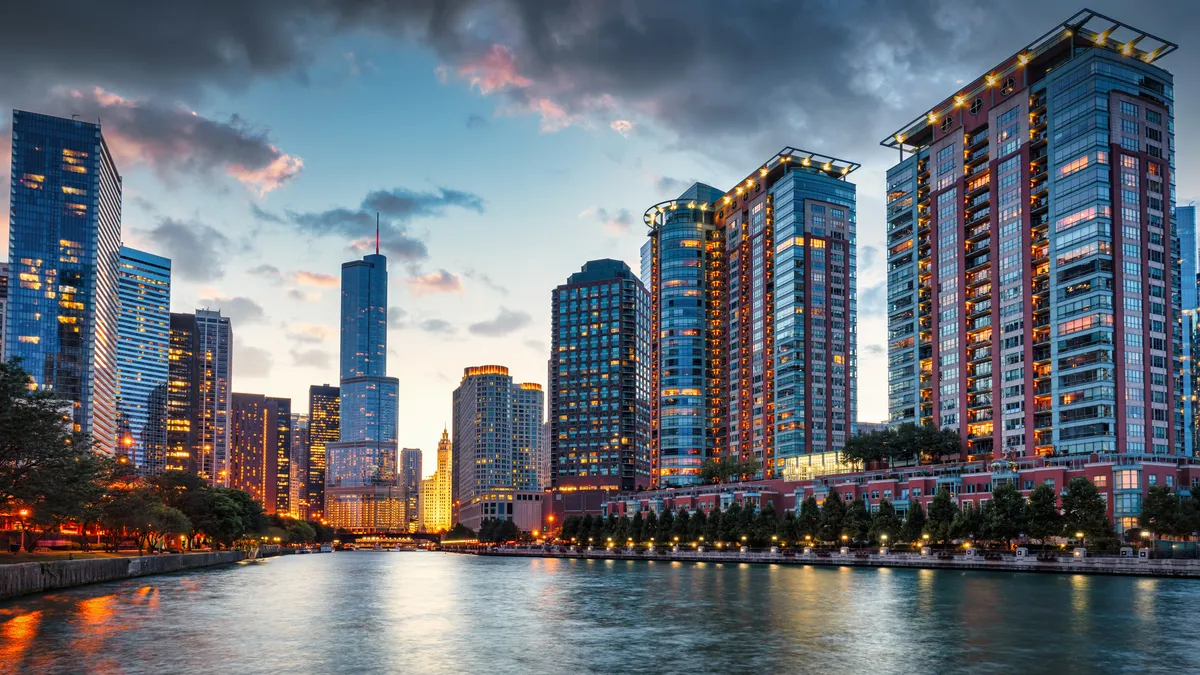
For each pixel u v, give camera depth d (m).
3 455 111.31
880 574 159.88
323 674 65.81
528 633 86.19
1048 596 111.19
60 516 122.69
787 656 71.69
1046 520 166.12
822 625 88.31
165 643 78.69
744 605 107.31
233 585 149.50
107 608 104.81
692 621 92.94
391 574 195.12
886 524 197.25
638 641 80.06
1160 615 92.25
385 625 92.94
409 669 67.69
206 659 71.38
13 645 76.56
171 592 129.88
